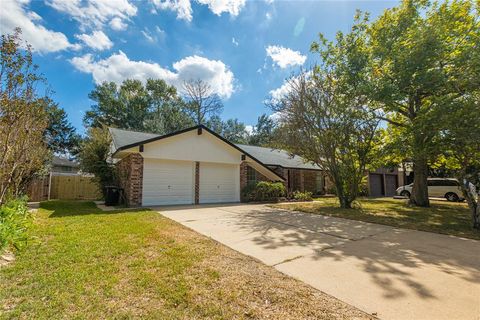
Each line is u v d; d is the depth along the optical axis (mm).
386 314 2395
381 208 11008
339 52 11398
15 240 4051
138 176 10898
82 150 14438
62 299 2590
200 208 10484
